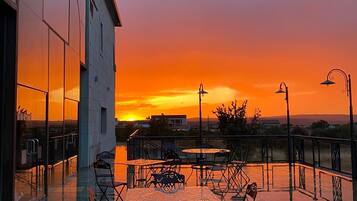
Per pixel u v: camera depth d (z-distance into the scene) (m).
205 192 4.37
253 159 12.07
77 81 10.75
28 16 6.16
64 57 9.04
